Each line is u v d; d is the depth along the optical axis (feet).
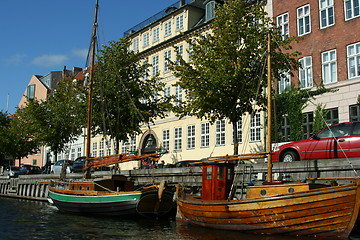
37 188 110.01
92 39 83.76
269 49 51.39
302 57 84.07
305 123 81.66
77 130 122.52
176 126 118.11
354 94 74.49
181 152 114.73
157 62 130.00
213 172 51.39
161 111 97.45
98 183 65.72
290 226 40.01
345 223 37.37
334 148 51.21
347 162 47.75
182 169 69.92
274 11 90.74
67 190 70.08
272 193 42.60
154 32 134.31
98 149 157.58
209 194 51.44
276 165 54.85
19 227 54.24
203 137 108.17
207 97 66.44
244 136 95.25
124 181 67.46
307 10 84.74
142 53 135.33
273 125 84.53
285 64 69.36
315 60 81.92
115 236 45.88
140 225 54.19
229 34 67.62
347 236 37.52
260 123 90.48
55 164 118.83
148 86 95.30
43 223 57.93
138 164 131.23
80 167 109.40
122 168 139.23
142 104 93.97
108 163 67.05
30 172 140.77
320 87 80.02
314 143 53.72
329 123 77.87
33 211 75.92
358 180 36.88
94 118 89.51
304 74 83.61
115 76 89.61
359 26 75.61
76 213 68.69
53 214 69.92
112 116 92.02
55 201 73.72
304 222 39.14
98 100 90.84
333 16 80.07
